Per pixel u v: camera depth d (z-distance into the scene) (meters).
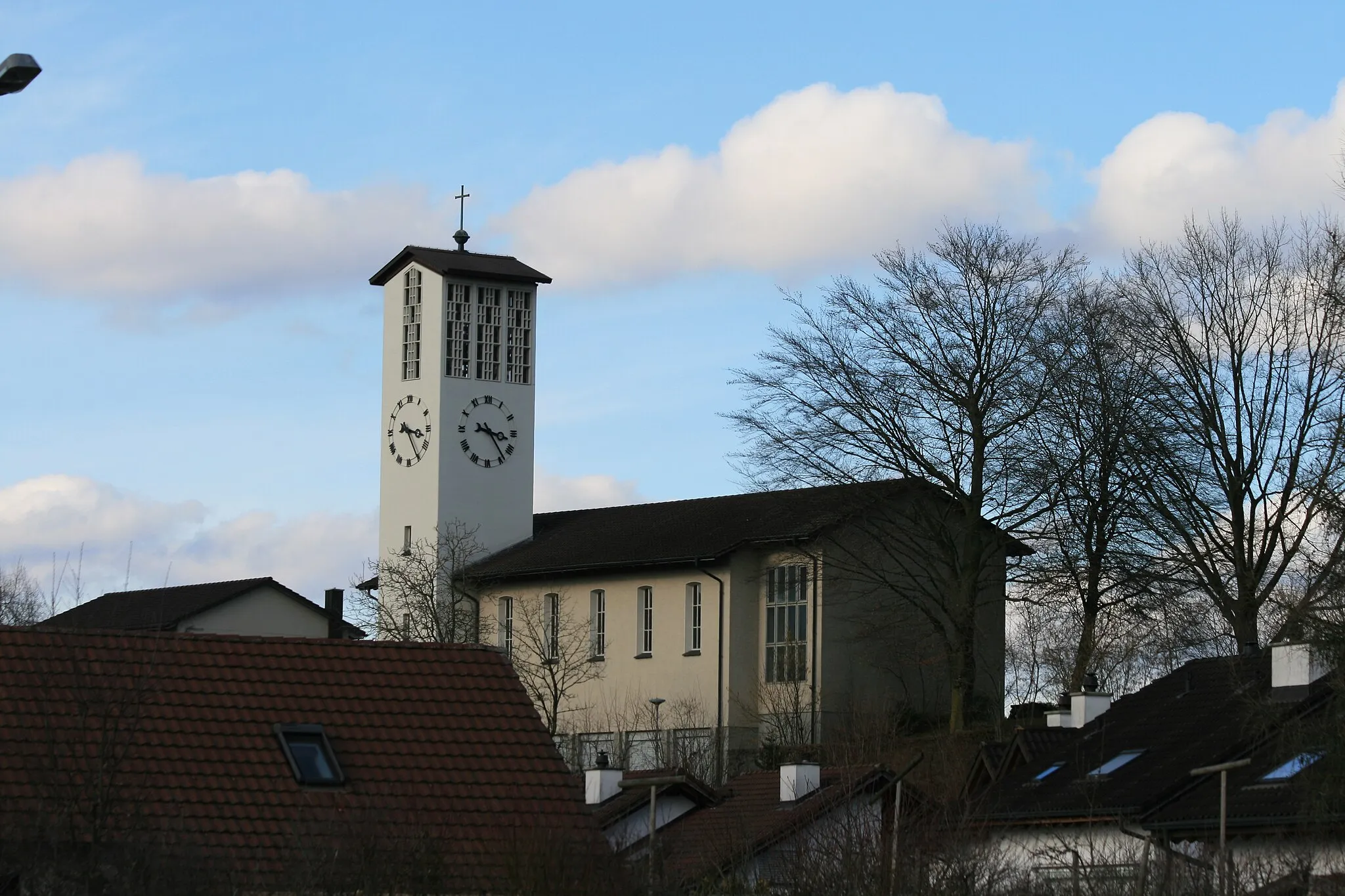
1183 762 48.66
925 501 82.50
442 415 101.31
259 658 41.75
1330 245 70.81
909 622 85.56
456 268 101.75
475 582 99.50
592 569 95.19
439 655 43.28
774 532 89.50
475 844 37.91
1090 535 76.25
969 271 79.06
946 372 79.31
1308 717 44.59
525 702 42.56
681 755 86.12
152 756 38.22
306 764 39.25
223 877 33.44
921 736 81.44
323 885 33.00
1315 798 40.03
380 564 98.81
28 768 36.28
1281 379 72.69
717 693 90.31
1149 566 74.56
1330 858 39.16
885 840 34.22
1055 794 51.19
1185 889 35.22
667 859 39.75
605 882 34.91
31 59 23.44
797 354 81.38
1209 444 73.25
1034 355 78.00
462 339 102.56
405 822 37.62
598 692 95.62
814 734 86.94
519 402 103.38
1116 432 75.19
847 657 88.94
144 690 37.25
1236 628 71.56
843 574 87.00
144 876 32.50
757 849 39.09
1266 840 41.94
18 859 32.16
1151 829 44.91
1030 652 87.38
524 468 103.19
